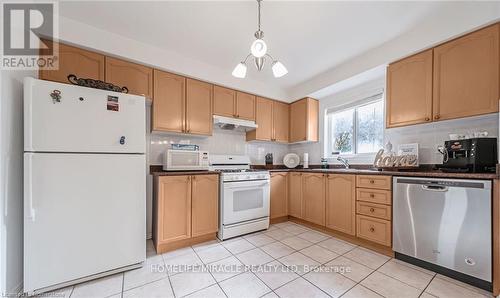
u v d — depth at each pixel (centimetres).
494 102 157
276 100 353
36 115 141
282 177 313
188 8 174
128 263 172
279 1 166
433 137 219
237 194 256
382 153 241
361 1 166
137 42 221
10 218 134
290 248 218
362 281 157
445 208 161
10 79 138
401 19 188
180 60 250
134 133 177
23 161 148
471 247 148
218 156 306
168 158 241
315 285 153
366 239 216
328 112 340
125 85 217
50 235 144
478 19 163
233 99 302
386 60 224
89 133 158
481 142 166
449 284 152
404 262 187
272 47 232
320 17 184
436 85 190
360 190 223
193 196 228
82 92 156
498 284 137
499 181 138
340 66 276
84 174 156
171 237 213
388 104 226
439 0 166
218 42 225
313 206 279
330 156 340
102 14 181
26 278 136
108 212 164
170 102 246
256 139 325
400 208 189
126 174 172
